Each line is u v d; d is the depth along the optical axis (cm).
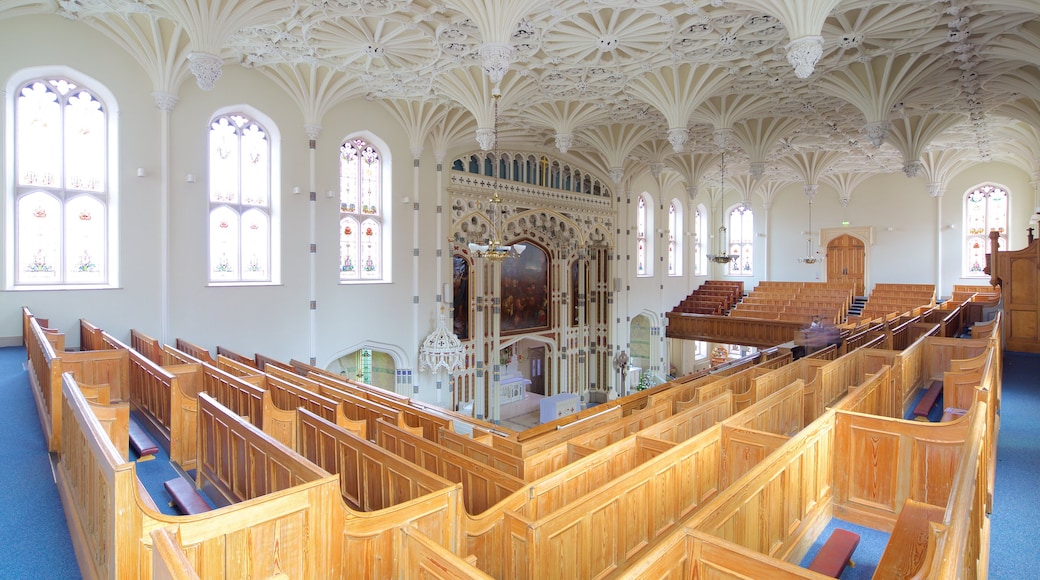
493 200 1662
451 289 2133
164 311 1391
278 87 1616
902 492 636
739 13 1239
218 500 634
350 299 1812
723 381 1091
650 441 689
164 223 1388
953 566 267
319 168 1712
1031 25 1294
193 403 771
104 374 948
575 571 493
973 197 2955
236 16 1172
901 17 1252
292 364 1541
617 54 1473
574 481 604
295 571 416
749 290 3641
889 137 2178
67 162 1273
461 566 368
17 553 468
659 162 2555
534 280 2564
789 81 1670
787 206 3519
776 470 538
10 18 1173
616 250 2828
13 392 927
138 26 1299
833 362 1112
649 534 582
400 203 1956
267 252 1628
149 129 1367
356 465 630
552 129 2114
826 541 598
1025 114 1875
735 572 343
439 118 1966
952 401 911
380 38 1417
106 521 376
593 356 2836
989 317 2155
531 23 1290
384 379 2044
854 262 3297
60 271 1270
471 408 2200
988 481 635
